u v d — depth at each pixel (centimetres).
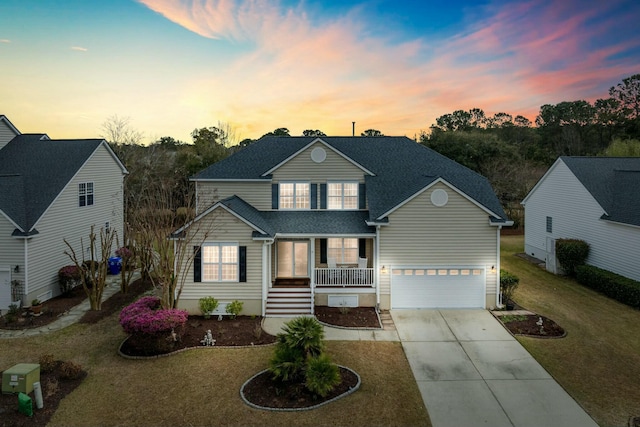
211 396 1130
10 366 1304
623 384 1211
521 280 2359
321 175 2144
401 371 1300
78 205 2289
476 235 1864
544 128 7806
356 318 1762
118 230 2786
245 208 1991
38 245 1912
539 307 1897
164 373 1261
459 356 1407
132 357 1359
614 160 2616
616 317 1758
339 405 1092
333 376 1123
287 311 1803
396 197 2016
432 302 1891
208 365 1314
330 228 1972
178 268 1641
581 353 1419
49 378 1213
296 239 2114
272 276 2058
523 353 1424
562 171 2605
